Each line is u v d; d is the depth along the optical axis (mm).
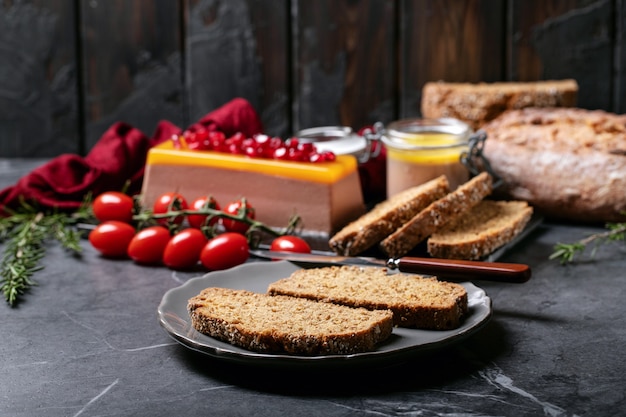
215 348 1159
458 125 1887
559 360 1225
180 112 2633
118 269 1676
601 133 1932
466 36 2457
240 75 2590
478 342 1291
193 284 1419
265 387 1155
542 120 2021
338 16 2508
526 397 1115
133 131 2139
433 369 1200
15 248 1700
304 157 1798
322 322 1202
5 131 2662
